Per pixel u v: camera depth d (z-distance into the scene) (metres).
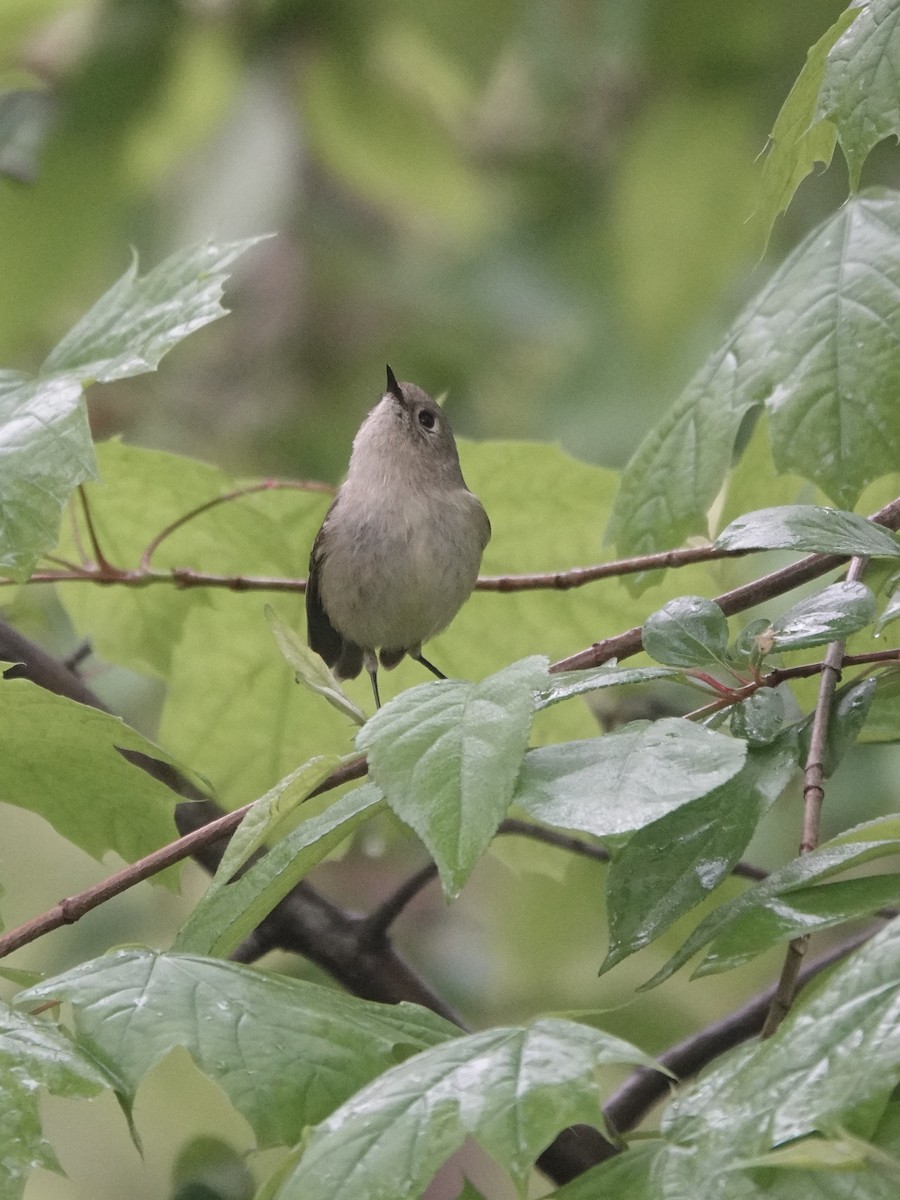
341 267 13.62
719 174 10.52
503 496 8.26
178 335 5.72
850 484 5.34
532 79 11.17
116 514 7.98
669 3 9.84
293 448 13.68
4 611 9.73
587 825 3.39
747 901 3.75
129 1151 11.06
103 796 5.77
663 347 11.59
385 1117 3.12
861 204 5.76
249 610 8.18
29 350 11.43
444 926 12.01
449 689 3.86
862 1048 3.03
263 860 4.15
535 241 12.69
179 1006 3.71
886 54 5.05
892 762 10.16
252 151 10.16
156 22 9.28
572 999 10.99
